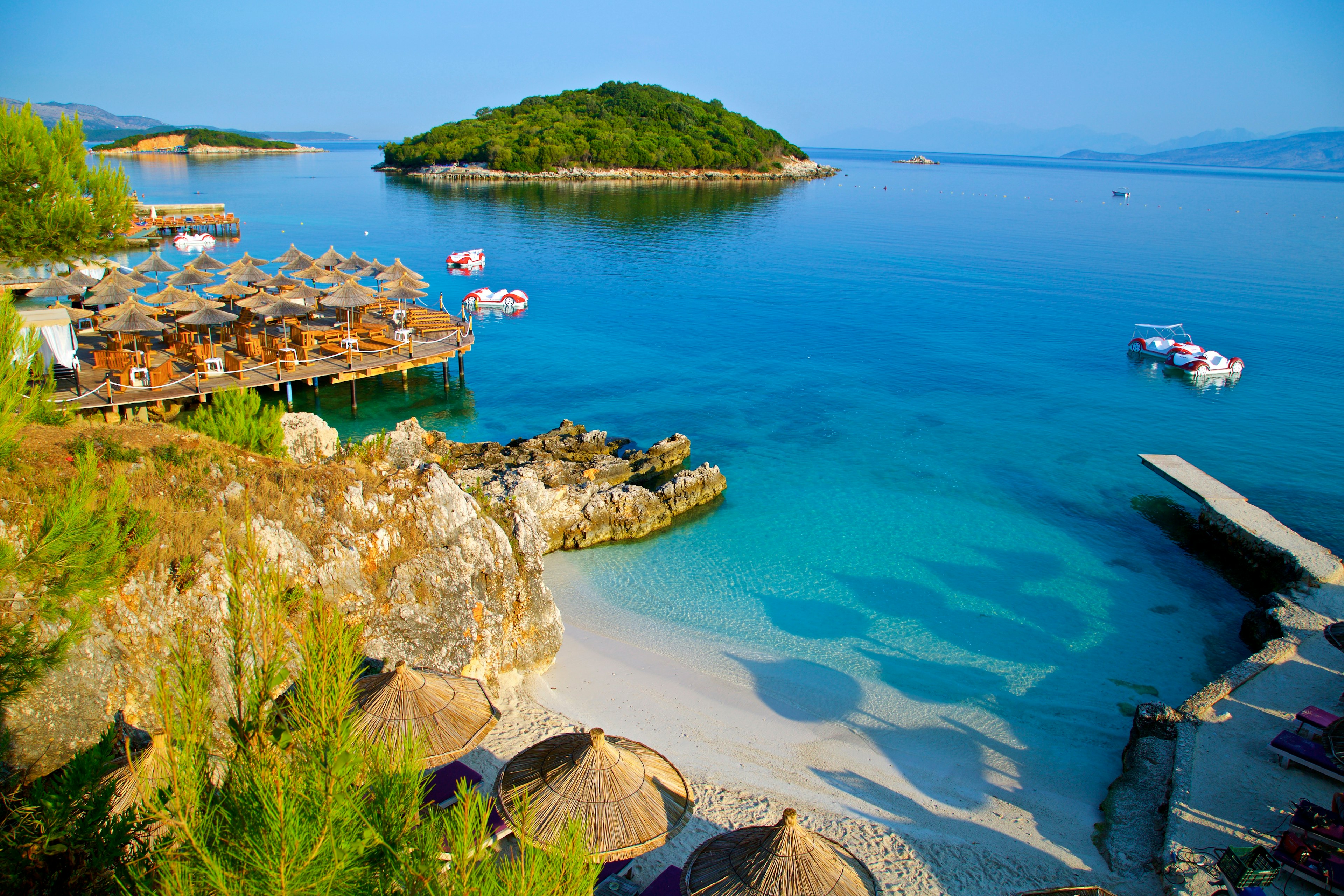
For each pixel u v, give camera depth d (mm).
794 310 64375
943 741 18766
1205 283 77062
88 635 12430
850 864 11344
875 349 53719
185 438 17172
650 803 11930
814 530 29344
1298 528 29703
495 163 173000
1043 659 22125
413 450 30516
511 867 6504
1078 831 15961
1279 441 38562
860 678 21094
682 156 188375
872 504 31547
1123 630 23625
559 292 68625
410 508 18297
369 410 39438
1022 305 67188
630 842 11359
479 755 16828
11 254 22188
